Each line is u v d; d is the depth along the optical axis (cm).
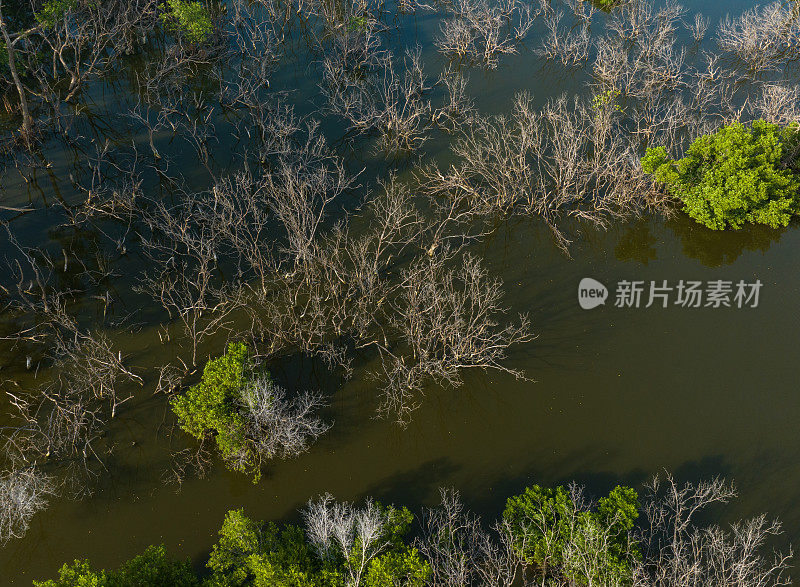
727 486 2903
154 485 2903
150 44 5862
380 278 3831
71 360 3388
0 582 2617
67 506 2830
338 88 5197
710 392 3272
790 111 4769
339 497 2877
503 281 3853
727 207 3869
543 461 3005
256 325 3550
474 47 5772
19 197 4334
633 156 4259
